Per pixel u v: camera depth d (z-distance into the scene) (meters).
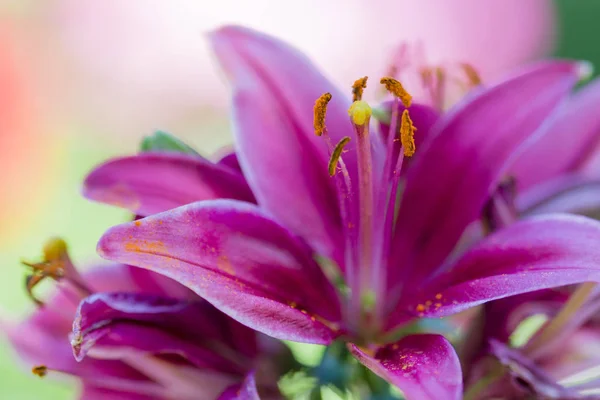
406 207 0.59
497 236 0.56
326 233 0.59
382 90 0.62
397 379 0.51
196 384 0.58
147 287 0.58
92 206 0.96
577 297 0.57
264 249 0.56
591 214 0.60
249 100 0.59
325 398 0.61
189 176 0.58
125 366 0.59
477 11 0.94
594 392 0.58
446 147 0.59
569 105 0.63
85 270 0.61
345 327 0.58
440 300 0.56
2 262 0.93
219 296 0.52
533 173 0.63
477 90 0.58
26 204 0.94
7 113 0.94
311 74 0.60
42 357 0.61
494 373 0.57
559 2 1.13
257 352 0.59
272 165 0.58
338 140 0.59
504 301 0.57
